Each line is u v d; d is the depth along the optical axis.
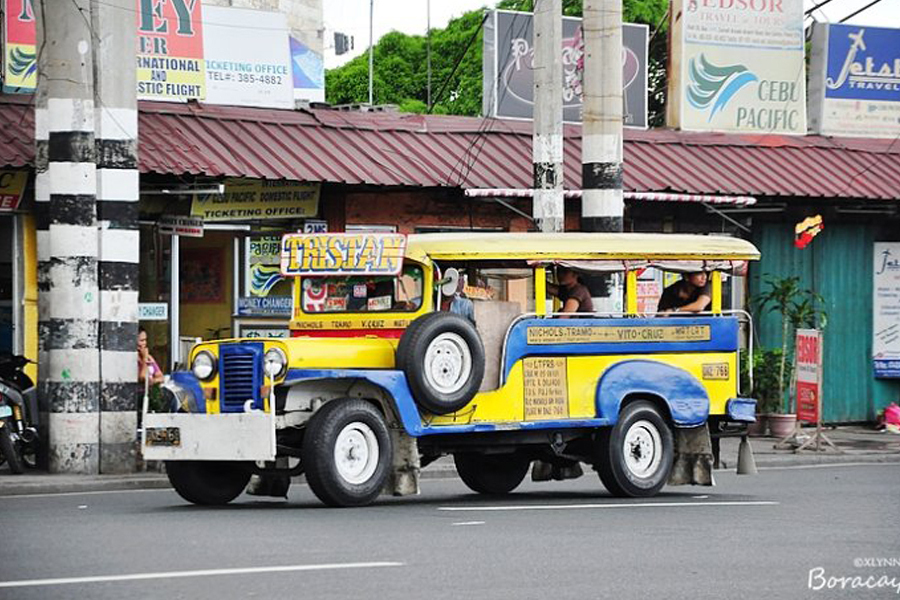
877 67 37.28
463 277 19.98
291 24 48.22
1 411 23.86
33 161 25.77
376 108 33.25
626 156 33.50
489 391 20.16
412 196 32.31
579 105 34.38
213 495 19.81
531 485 24.38
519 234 20.80
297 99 35.19
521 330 20.42
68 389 24.33
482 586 12.91
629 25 35.19
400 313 20.12
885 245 37.81
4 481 23.05
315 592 12.40
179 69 29.95
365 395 19.72
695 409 21.83
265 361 18.81
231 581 12.84
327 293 20.83
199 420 18.97
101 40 24.39
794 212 36.62
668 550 15.29
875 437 34.69
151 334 29.56
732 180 33.81
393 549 14.95
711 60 35.66
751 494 22.38
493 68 32.94
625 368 21.28
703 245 21.89
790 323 36.41
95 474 24.36
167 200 29.44
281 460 20.39
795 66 36.44
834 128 36.88
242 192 30.12
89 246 24.36
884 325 37.81
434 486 24.42
